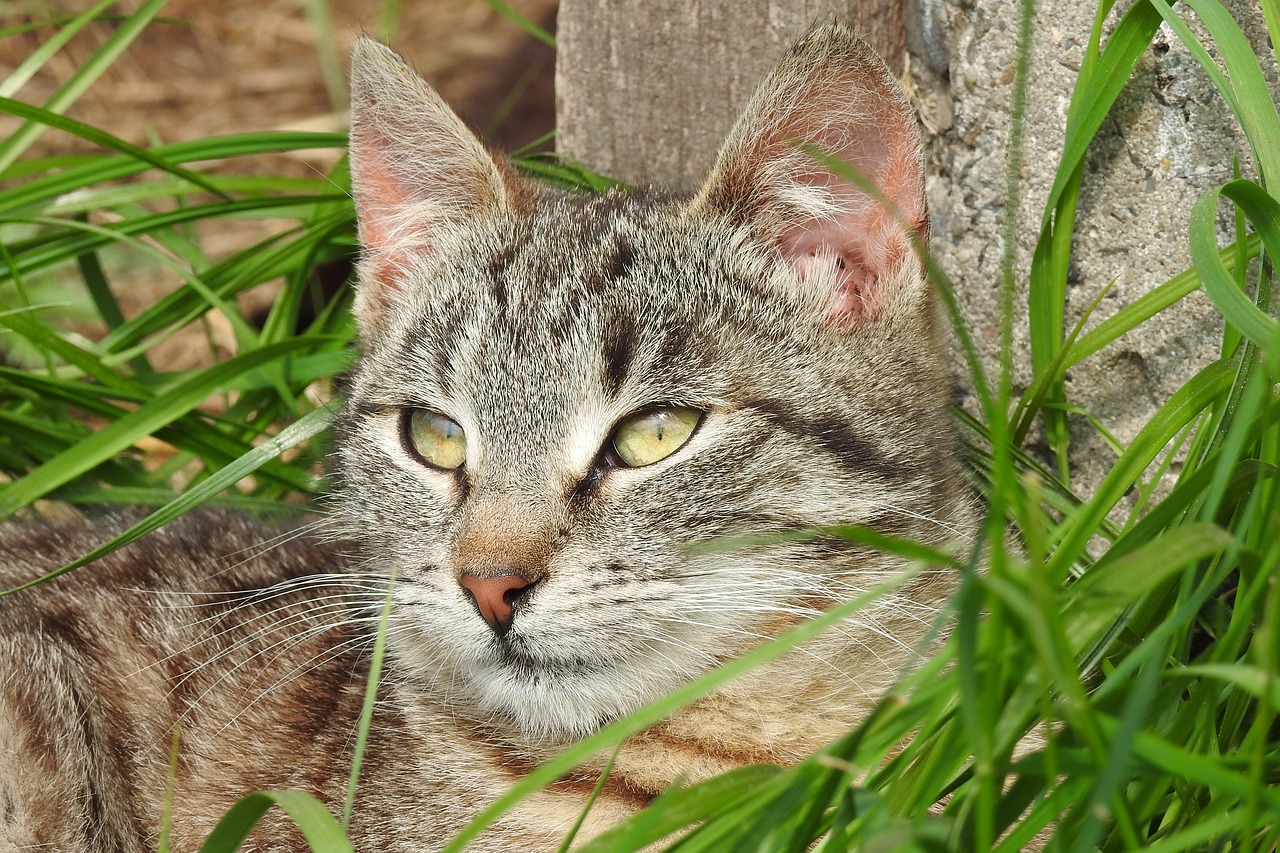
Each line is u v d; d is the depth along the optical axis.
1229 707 3.33
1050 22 4.66
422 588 4.04
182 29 10.88
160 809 4.61
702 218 4.30
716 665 3.92
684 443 3.93
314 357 5.78
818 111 4.15
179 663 4.74
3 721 4.44
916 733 3.57
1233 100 3.79
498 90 10.24
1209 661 3.06
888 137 4.08
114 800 4.63
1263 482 3.07
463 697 4.29
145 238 8.43
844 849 2.73
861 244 4.22
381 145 4.75
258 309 8.40
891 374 4.13
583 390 3.99
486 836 4.04
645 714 2.59
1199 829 2.62
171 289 8.67
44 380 5.62
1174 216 4.54
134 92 10.29
